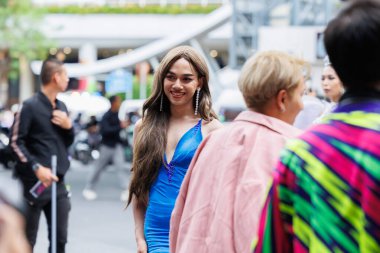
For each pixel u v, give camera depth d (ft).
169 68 15.74
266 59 10.24
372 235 7.49
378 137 7.69
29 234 21.39
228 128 10.73
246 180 10.04
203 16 136.87
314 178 7.89
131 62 79.46
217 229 10.13
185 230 10.78
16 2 110.11
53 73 21.85
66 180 62.90
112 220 39.11
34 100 21.67
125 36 138.62
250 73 10.30
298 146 8.13
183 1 143.84
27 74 153.28
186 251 10.57
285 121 10.40
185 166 15.25
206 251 10.36
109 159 48.32
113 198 49.26
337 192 7.75
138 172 15.48
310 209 7.93
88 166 79.30
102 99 99.25
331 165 7.84
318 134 8.07
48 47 118.93
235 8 53.47
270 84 10.12
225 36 126.82
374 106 7.99
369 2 8.12
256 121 10.38
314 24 49.98
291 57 10.32
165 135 15.53
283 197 8.15
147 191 15.57
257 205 9.86
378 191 7.52
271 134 10.21
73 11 138.92
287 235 8.19
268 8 51.96
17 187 6.93
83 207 44.39
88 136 81.92
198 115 15.83
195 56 15.76
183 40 71.56
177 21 137.80
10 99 152.76
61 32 139.13
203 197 10.62
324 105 19.45
